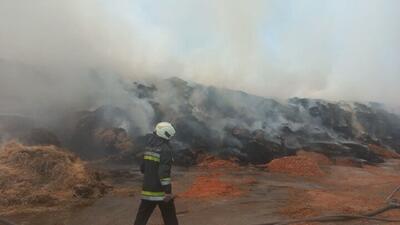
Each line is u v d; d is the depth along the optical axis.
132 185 10.07
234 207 8.09
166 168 5.35
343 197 9.13
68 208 7.75
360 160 16.06
